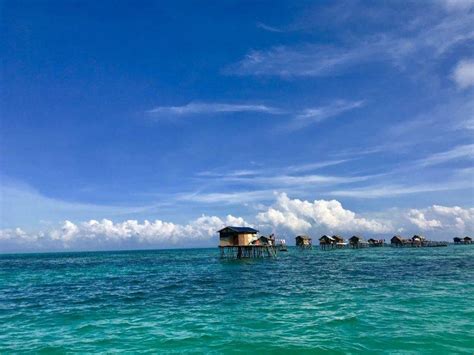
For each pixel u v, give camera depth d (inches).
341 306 821.9
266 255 3422.7
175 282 1477.6
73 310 887.7
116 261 3818.9
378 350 507.2
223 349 535.5
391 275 1483.8
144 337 611.5
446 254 3329.2
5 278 1909.4
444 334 571.8
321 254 3937.0
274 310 809.5
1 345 590.2
